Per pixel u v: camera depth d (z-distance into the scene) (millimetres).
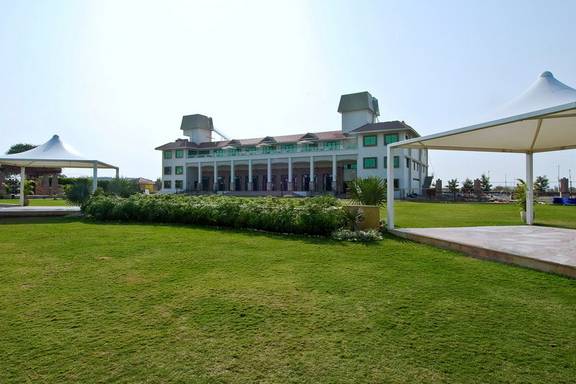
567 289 4051
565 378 2242
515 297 3766
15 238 7539
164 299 3674
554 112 5016
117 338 2781
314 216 7793
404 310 3383
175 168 47219
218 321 3121
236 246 6574
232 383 2197
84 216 12570
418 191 37875
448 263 5328
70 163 15531
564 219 12008
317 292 3898
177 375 2275
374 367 2373
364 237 7332
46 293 3850
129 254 5859
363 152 35125
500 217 12781
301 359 2475
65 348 2613
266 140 41531
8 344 2668
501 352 2572
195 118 48750
